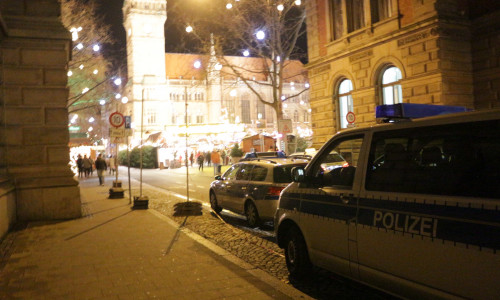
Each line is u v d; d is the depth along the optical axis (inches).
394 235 163.2
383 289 172.4
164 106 3422.7
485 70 652.7
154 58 3390.7
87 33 966.4
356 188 187.8
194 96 3651.6
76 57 973.2
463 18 663.1
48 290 211.2
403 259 159.0
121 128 589.9
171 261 263.3
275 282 220.4
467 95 667.4
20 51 432.8
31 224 407.8
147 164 1870.1
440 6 650.2
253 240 342.6
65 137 446.3
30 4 438.0
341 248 193.5
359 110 815.1
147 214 469.4
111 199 642.8
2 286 218.8
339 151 210.7
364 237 178.7
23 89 432.8
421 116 189.9
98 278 230.1
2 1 427.5
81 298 198.8
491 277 127.5
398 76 748.0
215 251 288.8
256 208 382.0
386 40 740.0
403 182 165.9
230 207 438.0
